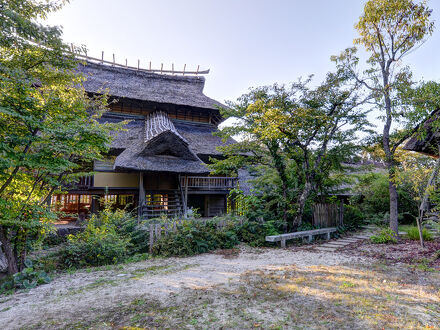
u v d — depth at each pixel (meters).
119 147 17.72
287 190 13.66
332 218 14.92
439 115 9.44
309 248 10.92
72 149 7.01
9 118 6.84
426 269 7.16
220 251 10.48
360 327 4.03
